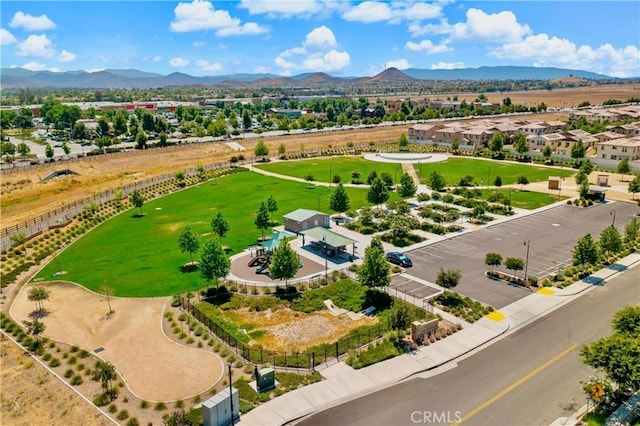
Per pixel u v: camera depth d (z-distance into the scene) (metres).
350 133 178.25
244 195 92.12
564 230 66.56
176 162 133.00
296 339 39.47
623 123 179.88
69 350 38.06
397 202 77.69
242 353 36.78
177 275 53.19
